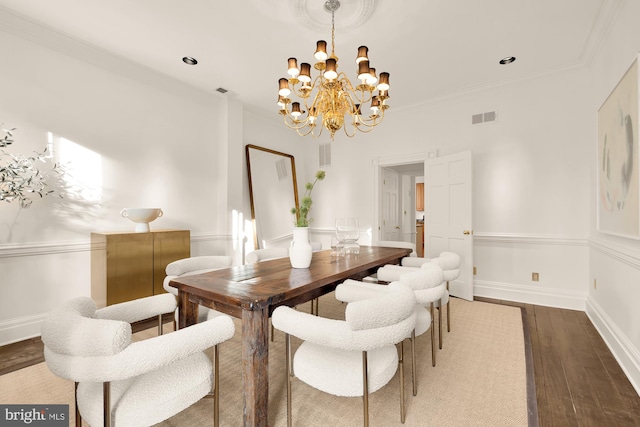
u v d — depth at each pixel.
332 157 5.20
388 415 1.53
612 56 2.39
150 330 2.63
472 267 3.56
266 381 1.39
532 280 3.47
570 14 2.36
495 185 3.69
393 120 4.53
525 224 3.51
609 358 2.16
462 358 2.14
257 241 4.48
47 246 2.59
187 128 3.70
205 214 3.90
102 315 1.31
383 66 3.18
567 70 3.25
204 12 2.34
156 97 3.41
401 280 1.66
